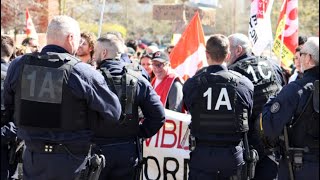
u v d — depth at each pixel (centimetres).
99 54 427
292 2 718
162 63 570
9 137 440
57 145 362
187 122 507
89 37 460
